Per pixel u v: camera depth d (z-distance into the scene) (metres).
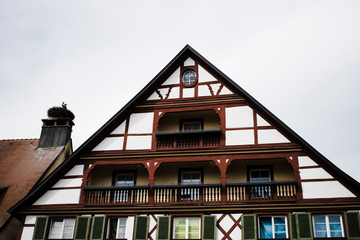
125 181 24.08
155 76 24.91
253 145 22.48
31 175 26.47
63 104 31.17
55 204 22.92
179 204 22.06
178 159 22.95
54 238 22.30
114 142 23.97
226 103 23.78
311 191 20.94
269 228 20.84
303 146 21.89
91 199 22.89
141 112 24.55
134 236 21.42
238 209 21.25
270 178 22.64
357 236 19.62
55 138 29.58
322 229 20.27
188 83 24.83
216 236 20.78
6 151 29.05
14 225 24.12
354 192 20.58
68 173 23.58
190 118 24.80
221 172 22.23
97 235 21.72
